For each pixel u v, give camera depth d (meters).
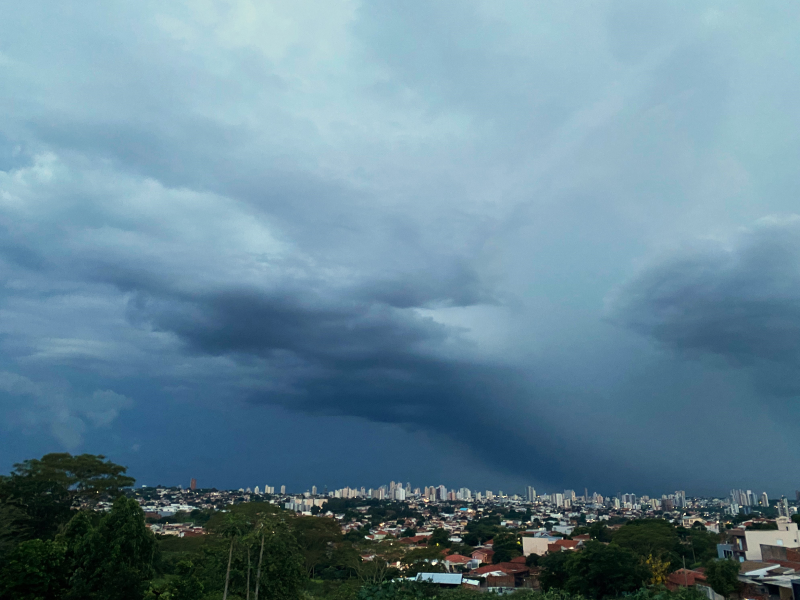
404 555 82.19
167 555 60.00
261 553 30.38
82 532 34.62
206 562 34.31
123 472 63.62
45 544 32.47
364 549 85.12
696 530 109.56
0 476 54.44
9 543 35.00
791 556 61.59
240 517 32.09
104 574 30.78
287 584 31.84
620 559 58.28
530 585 81.44
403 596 26.14
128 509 33.25
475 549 114.38
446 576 74.25
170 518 152.38
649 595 28.67
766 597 50.41
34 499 53.09
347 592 43.19
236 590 30.77
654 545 77.06
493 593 33.56
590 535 112.94
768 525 96.62
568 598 35.84
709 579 51.44
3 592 30.02
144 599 31.34
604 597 55.62
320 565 77.44
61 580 31.67
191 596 33.16
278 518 33.62
